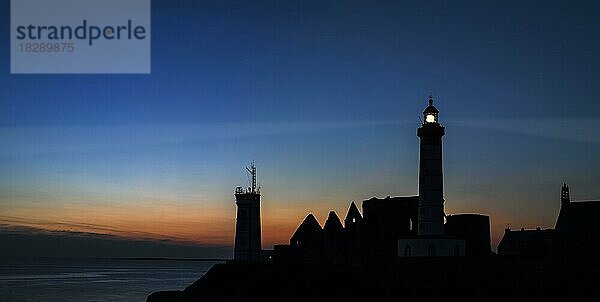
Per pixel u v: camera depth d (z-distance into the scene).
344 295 90.75
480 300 84.75
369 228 121.94
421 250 104.06
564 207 122.88
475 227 117.69
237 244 139.88
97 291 194.12
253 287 102.62
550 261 92.25
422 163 107.19
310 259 126.69
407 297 88.00
